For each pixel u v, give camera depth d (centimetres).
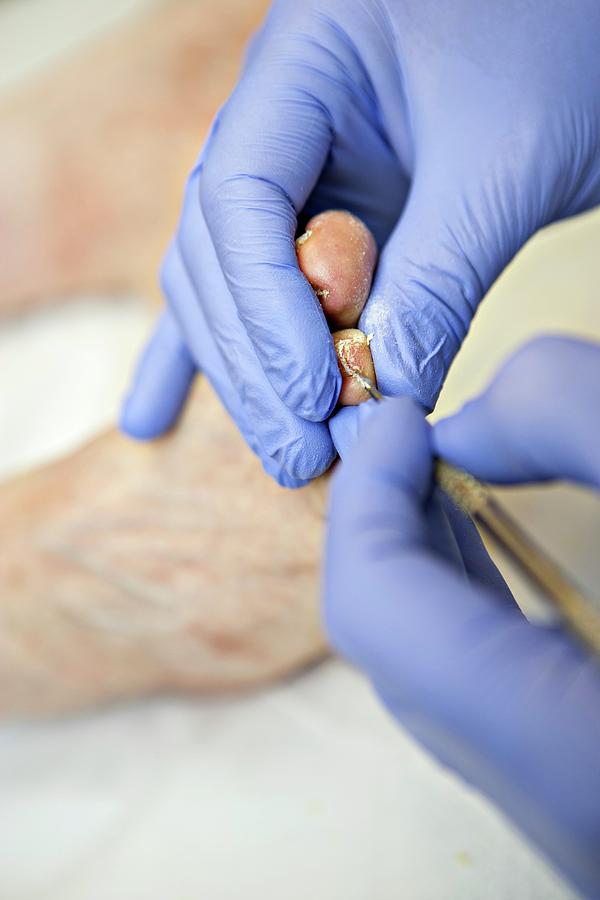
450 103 40
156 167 56
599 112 40
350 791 45
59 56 77
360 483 34
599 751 31
